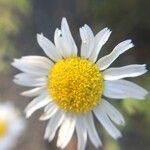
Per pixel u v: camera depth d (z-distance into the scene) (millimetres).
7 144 127
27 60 81
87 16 129
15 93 148
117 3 135
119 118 82
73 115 84
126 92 81
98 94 82
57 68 82
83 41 81
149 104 117
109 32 81
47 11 126
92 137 84
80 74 81
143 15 137
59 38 81
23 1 128
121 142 139
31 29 134
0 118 128
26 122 147
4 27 132
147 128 132
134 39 141
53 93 83
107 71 81
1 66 135
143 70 80
